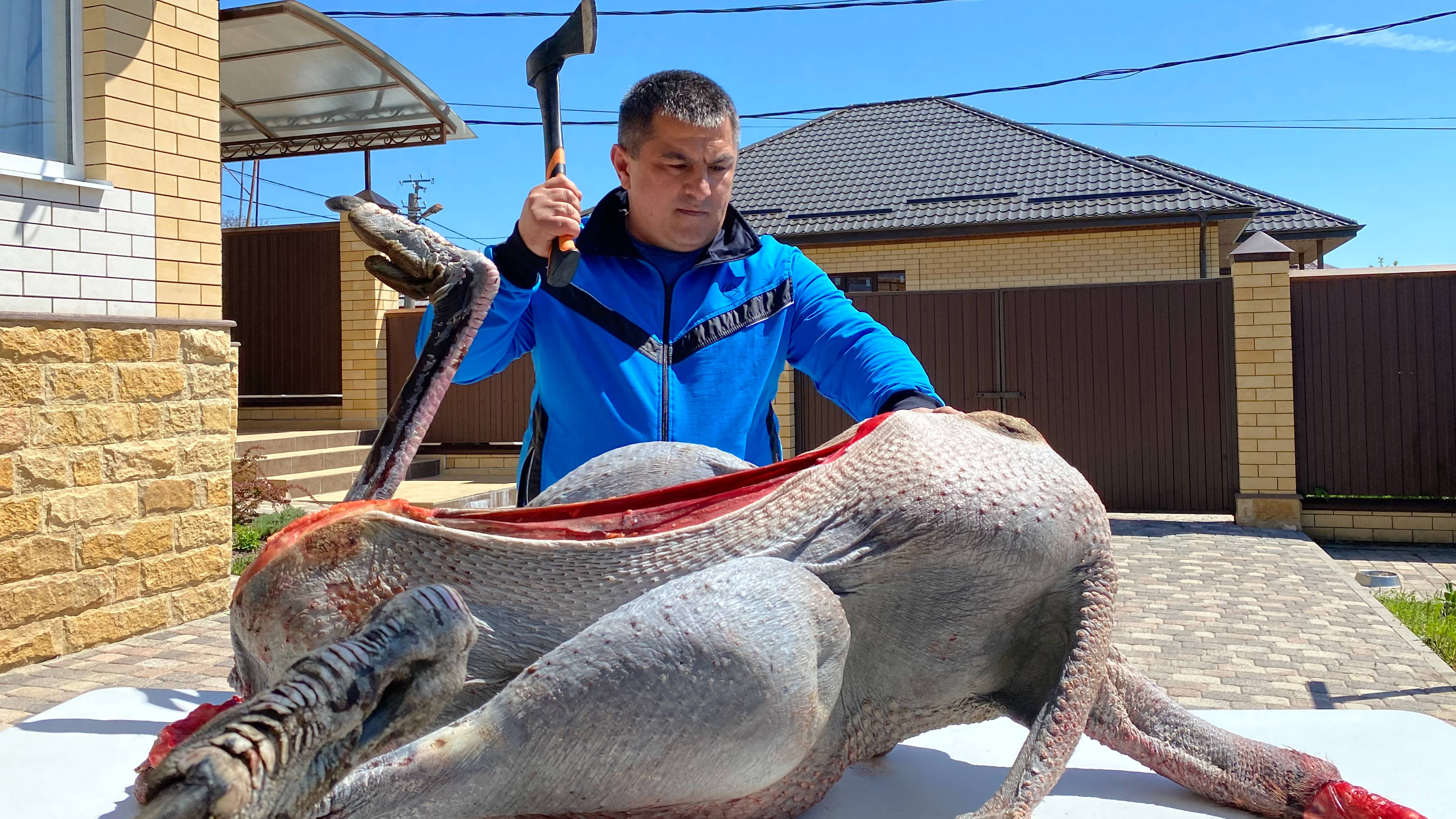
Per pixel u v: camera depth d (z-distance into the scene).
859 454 2.11
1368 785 2.67
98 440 6.50
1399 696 5.80
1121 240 18.50
